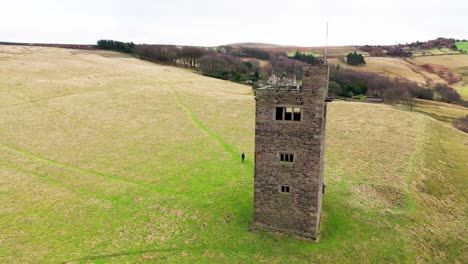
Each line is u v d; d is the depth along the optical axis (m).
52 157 56.25
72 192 45.16
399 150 60.84
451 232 39.50
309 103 32.19
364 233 36.62
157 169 52.62
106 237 35.50
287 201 35.22
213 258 32.53
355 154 58.31
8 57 123.00
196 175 50.59
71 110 78.38
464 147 67.06
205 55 172.88
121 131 68.75
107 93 92.75
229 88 117.94
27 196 43.72
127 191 45.62
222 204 42.34
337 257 32.72
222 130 70.62
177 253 33.19
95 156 57.09
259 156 35.28
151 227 37.47
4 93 84.44
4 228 36.53
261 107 34.00
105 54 172.38
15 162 53.72
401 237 36.44
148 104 86.38
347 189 45.81
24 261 31.30
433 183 50.19
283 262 31.94
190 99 93.06
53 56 138.38
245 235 35.88
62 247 33.62
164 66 157.12
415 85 126.31
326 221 38.53
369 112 85.56
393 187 46.84
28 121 70.56
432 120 82.44
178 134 67.94
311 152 33.16
